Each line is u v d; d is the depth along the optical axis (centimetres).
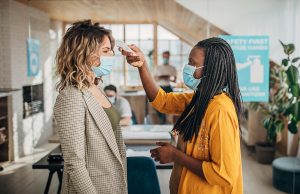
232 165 109
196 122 117
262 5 325
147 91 153
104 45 125
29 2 377
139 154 234
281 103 336
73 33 121
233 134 111
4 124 396
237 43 327
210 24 334
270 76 333
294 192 331
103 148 124
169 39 353
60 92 119
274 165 340
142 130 304
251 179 346
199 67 120
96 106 122
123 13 361
